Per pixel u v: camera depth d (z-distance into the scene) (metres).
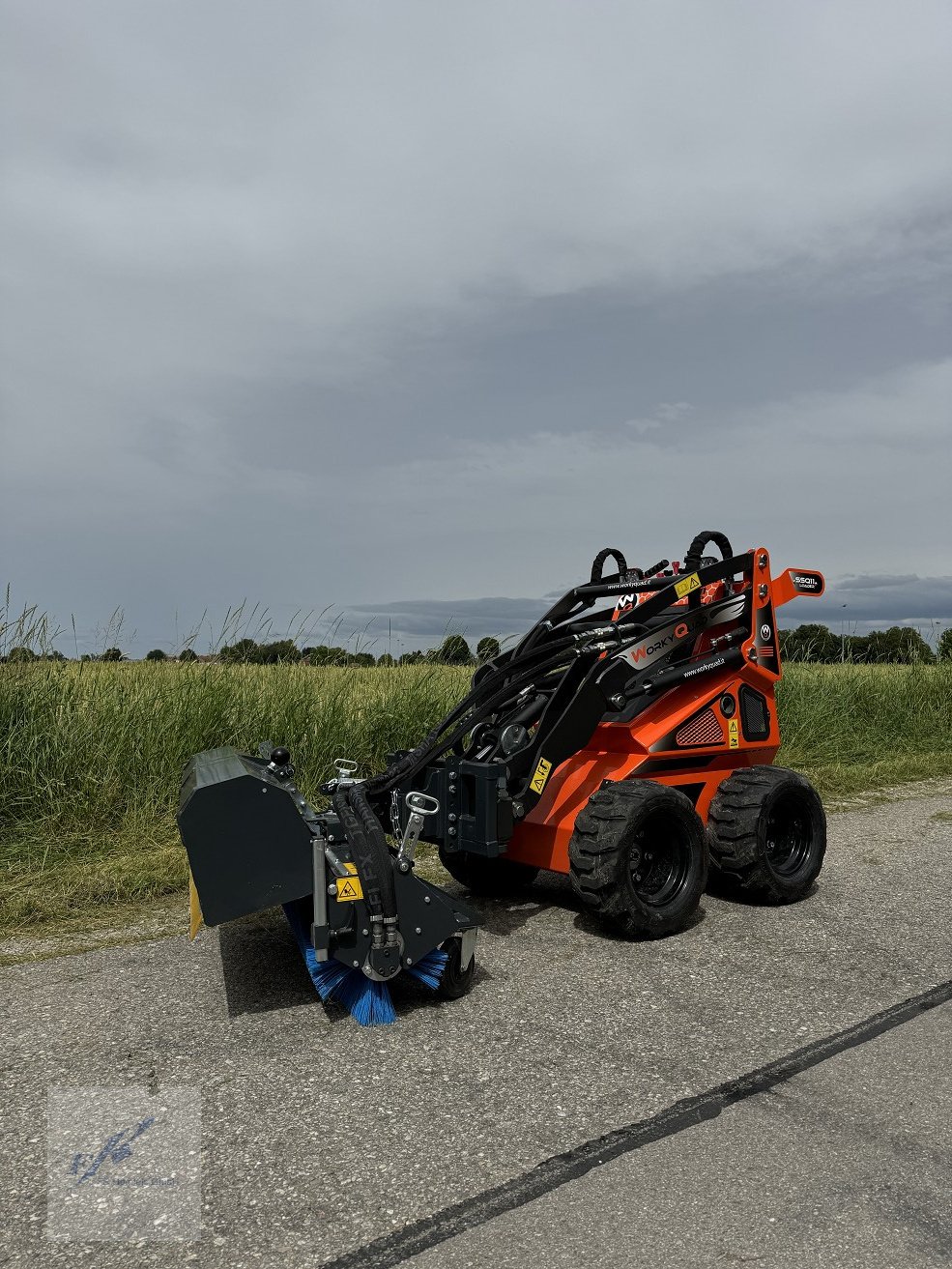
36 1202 2.33
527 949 4.18
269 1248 2.15
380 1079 2.97
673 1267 2.07
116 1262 2.11
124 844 5.73
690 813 4.35
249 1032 3.33
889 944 4.26
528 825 4.58
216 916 3.19
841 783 8.30
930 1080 2.97
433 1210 2.28
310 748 7.09
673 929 4.31
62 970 3.98
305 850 3.29
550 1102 2.82
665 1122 2.70
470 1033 3.32
